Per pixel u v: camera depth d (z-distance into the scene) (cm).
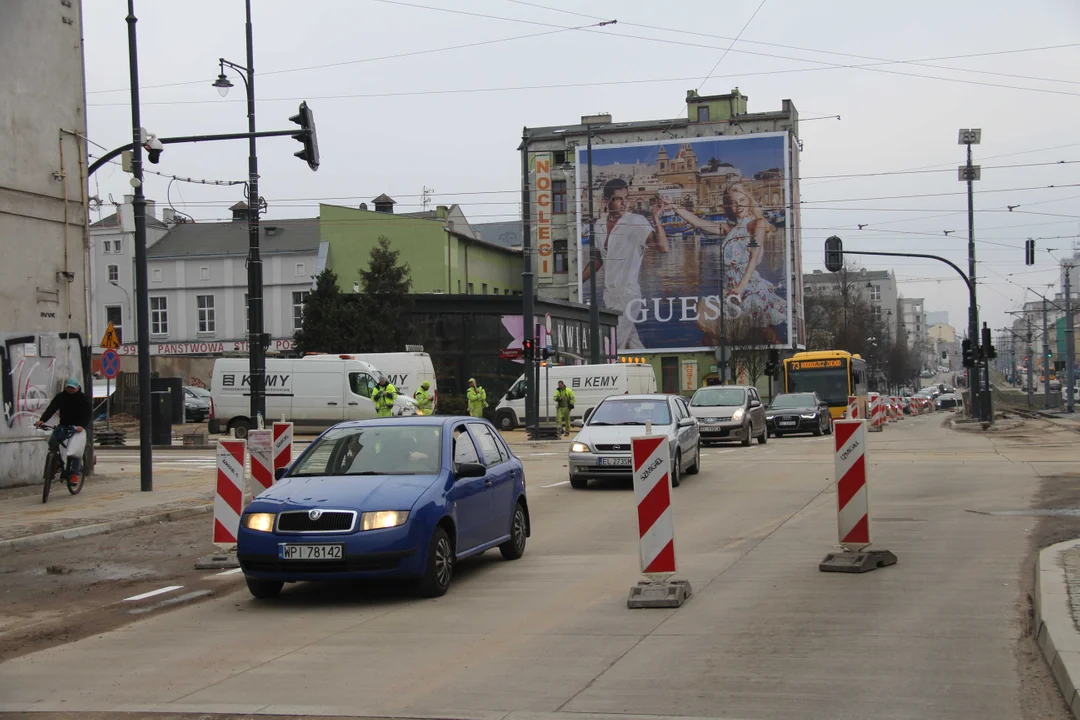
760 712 572
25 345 1945
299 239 6888
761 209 7531
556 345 5762
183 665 736
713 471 2186
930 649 700
